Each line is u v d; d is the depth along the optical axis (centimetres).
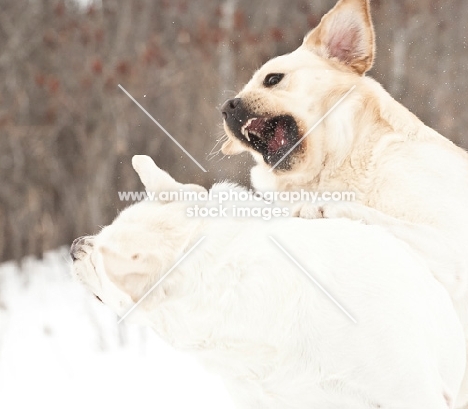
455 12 1325
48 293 1359
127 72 1262
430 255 585
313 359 442
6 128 1472
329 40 713
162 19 1375
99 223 1312
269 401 467
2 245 1511
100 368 1002
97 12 1423
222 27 1307
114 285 455
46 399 898
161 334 473
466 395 600
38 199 1492
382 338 433
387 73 1253
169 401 862
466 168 655
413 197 635
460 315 583
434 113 1245
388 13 1301
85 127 1399
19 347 1109
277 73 707
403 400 430
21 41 1495
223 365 468
